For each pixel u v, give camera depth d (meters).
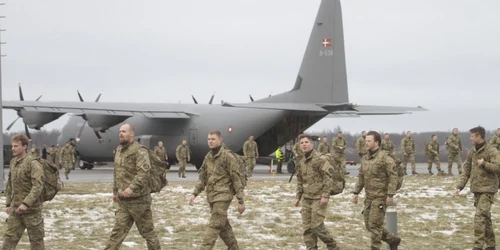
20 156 10.52
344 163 33.88
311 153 11.48
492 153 12.38
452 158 34.72
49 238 13.98
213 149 11.12
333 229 15.71
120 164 10.70
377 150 11.73
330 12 37.50
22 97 41.16
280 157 38.66
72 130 46.00
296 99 38.06
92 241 13.70
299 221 16.97
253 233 15.08
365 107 37.78
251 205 20.16
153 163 10.78
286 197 22.55
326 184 11.18
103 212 18.14
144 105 41.59
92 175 37.59
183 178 33.97
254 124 38.84
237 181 10.99
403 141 35.72
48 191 10.59
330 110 36.97
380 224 11.66
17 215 10.50
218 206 10.99
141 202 10.60
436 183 28.94
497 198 22.39
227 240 11.37
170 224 16.17
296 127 39.69
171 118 40.47
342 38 37.34
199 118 40.50
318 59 37.72
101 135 44.47
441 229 15.98
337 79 37.28
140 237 14.27
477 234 12.50
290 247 13.40
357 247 13.55
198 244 13.48
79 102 40.88
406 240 14.43
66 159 32.81
